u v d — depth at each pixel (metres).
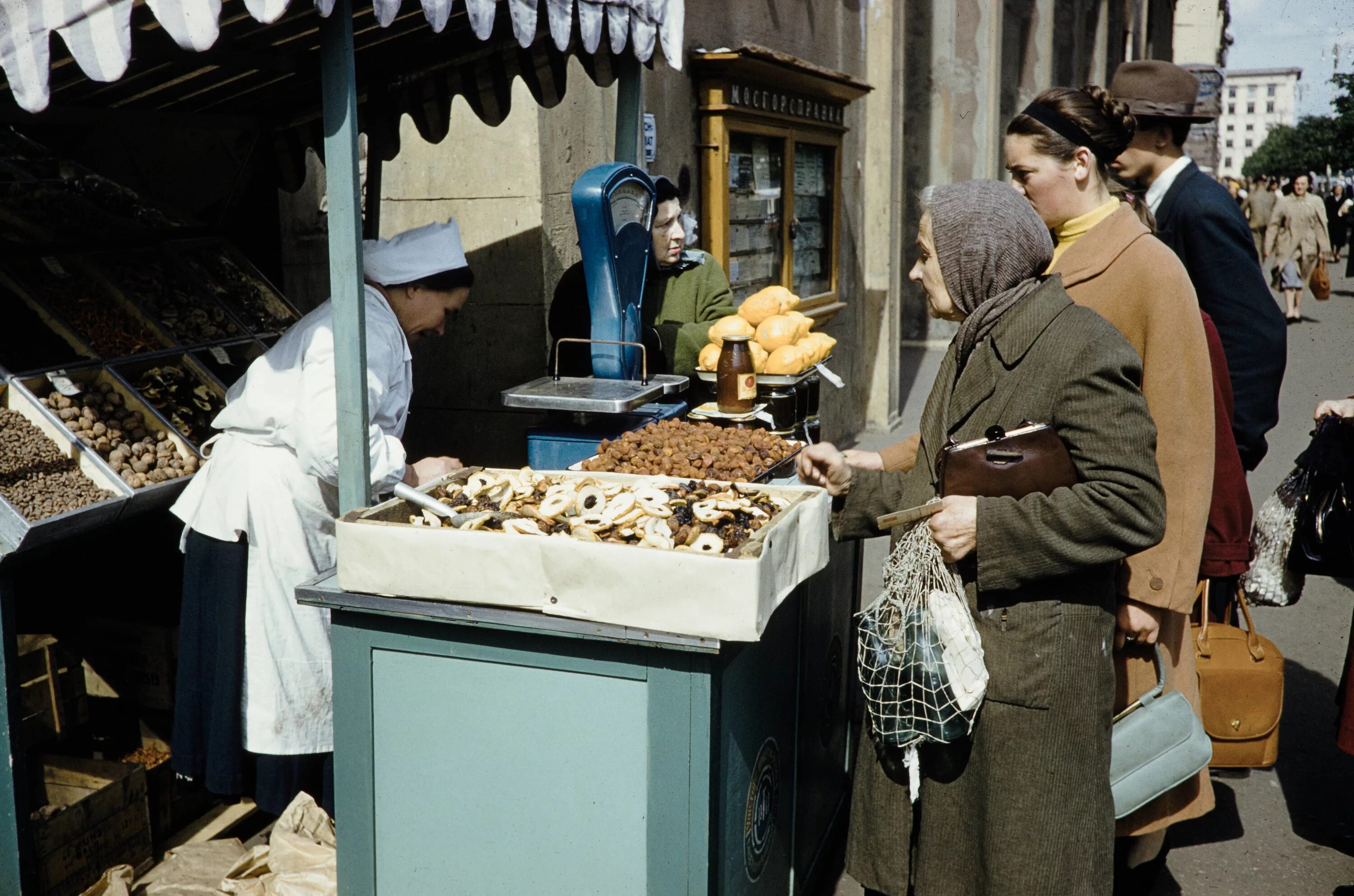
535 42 3.50
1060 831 1.93
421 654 2.05
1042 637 1.93
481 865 2.09
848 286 7.81
